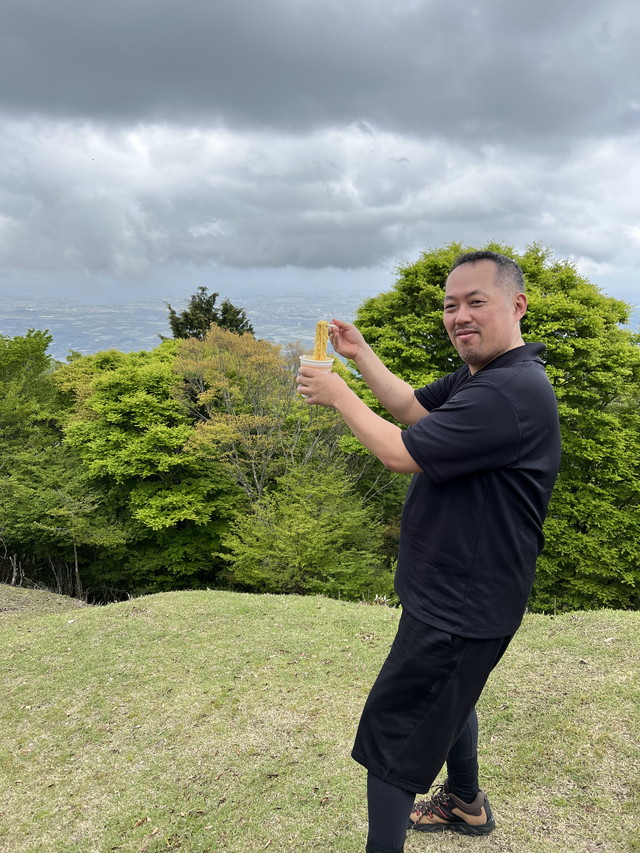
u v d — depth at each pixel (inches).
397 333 619.8
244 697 179.0
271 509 577.6
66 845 119.8
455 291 61.6
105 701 188.9
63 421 869.2
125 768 148.2
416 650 62.0
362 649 210.7
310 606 271.3
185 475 746.8
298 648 215.2
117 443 726.5
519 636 197.9
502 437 55.8
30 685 207.8
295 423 756.6
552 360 546.3
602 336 556.7
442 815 94.0
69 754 159.9
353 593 462.9
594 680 151.2
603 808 101.7
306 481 591.2
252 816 117.0
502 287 60.2
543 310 536.7
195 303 1453.0
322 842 104.6
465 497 59.1
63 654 232.7
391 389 80.0
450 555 60.2
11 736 174.1
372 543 544.4
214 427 658.8
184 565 726.5
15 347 919.7
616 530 518.6
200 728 163.3
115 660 220.7
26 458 759.7
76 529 684.1
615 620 199.2
